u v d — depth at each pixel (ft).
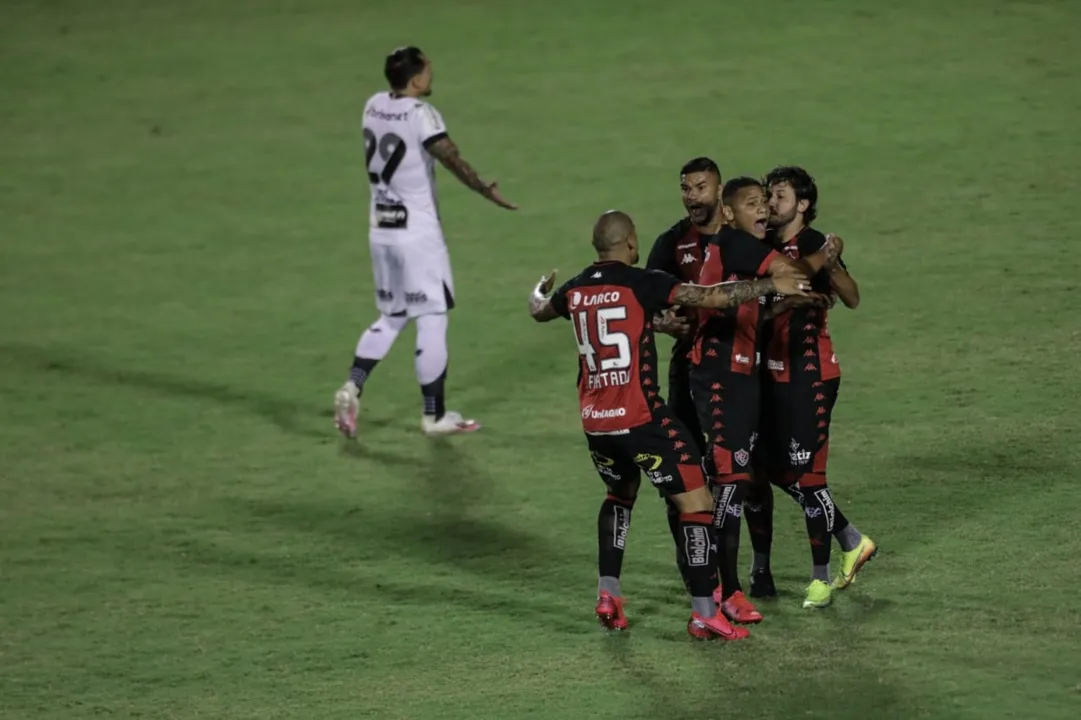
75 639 80.53
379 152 105.91
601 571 77.46
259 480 102.32
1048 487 91.04
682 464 74.79
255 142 176.45
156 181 167.94
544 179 157.07
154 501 99.71
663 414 75.15
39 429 112.68
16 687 75.10
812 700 68.49
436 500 97.76
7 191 167.43
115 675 76.07
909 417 102.94
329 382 119.34
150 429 111.96
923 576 81.51
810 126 161.99
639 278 74.64
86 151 177.88
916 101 165.27
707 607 75.97
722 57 186.39
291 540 92.84
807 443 78.43
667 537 90.33
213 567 89.45
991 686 68.64
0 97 195.83
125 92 195.11
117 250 150.10
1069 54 173.58
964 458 96.02
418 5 221.25
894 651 73.15
